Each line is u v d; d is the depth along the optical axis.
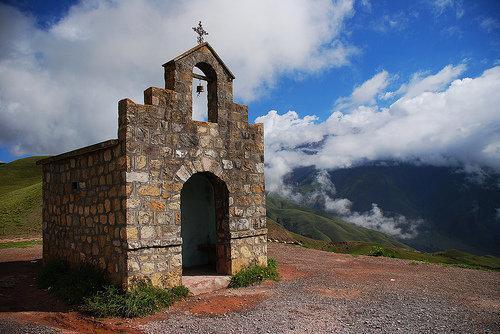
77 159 12.23
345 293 10.89
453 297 10.47
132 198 9.91
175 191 10.87
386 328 7.77
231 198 12.38
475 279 13.49
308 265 16.45
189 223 13.89
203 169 11.67
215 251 13.84
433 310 9.08
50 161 13.81
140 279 9.86
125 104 10.08
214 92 12.46
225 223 12.39
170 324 8.25
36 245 22.78
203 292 11.15
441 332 7.55
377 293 10.89
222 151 12.27
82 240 11.77
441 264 17.72
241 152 12.84
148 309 9.10
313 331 7.64
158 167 10.55
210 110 12.56
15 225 32.19
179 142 11.13
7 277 13.27
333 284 12.20
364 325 7.97
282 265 16.08
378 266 16.58
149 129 10.45
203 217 14.28
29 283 12.39
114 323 8.43
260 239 13.18
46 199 14.36
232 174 12.48
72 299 9.88
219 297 10.34
